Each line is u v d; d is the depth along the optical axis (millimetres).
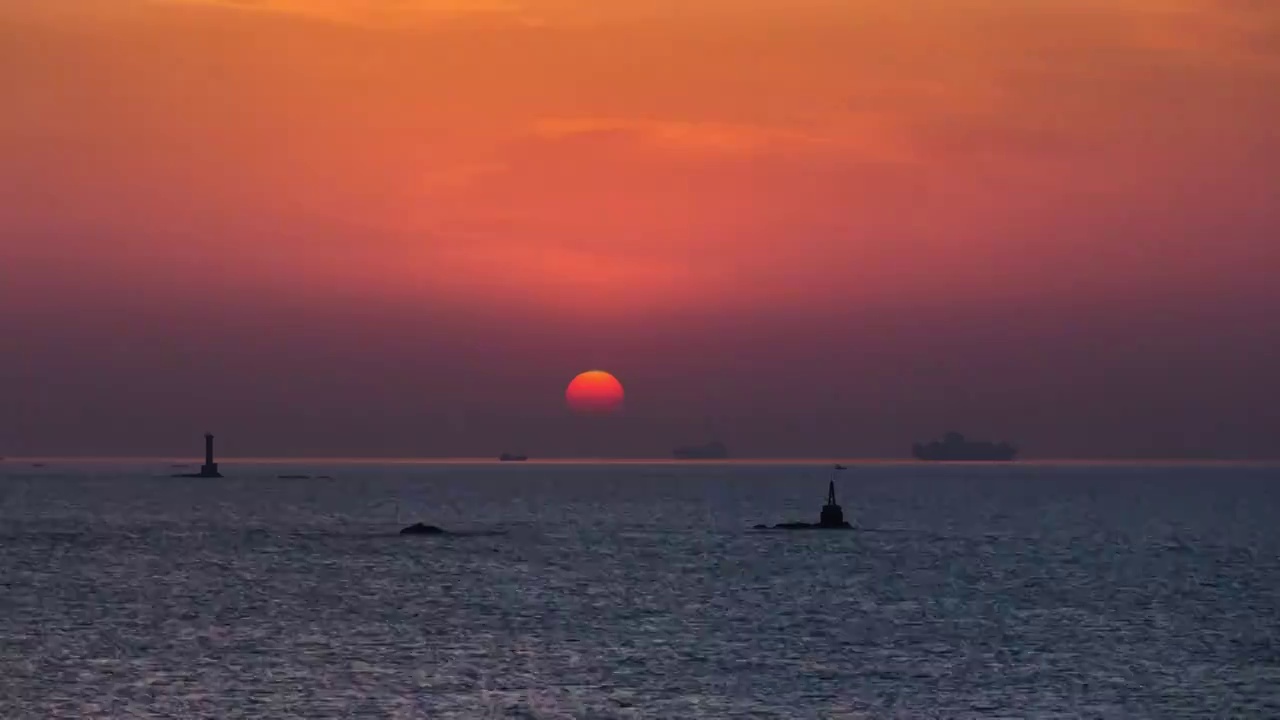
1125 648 175125
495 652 168375
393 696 141125
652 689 145750
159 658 162625
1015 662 163750
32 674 151625
